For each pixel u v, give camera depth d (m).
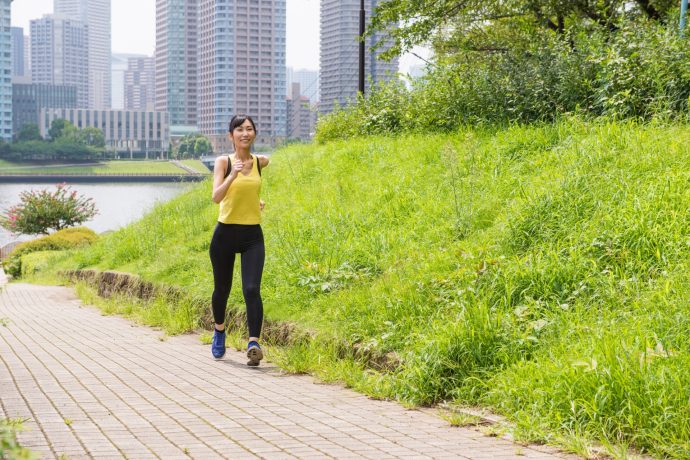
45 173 191.88
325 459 3.72
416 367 5.28
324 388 5.70
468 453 3.88
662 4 15.53
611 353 4.38
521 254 6.90
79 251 19.94
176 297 9.96
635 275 5.86
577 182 7.63
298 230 9.90
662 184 7.01
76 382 5.72
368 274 7.81
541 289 6.04
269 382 5.91
